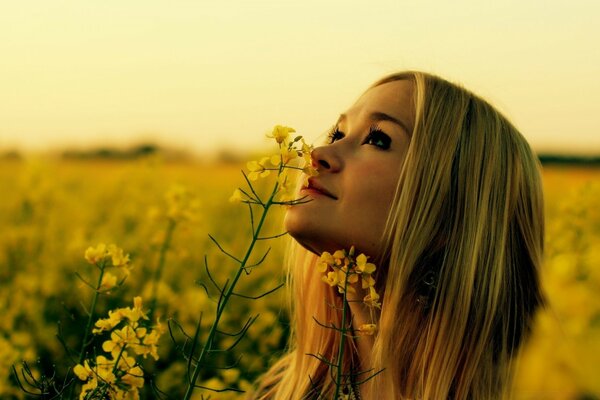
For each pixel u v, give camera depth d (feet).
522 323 6.86
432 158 6.26
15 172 49.90
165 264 17.44
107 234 26.45
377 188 6.00
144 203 31.09
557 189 45.73
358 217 5.94
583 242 14.89
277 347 12.43
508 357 6.73
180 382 11.25
